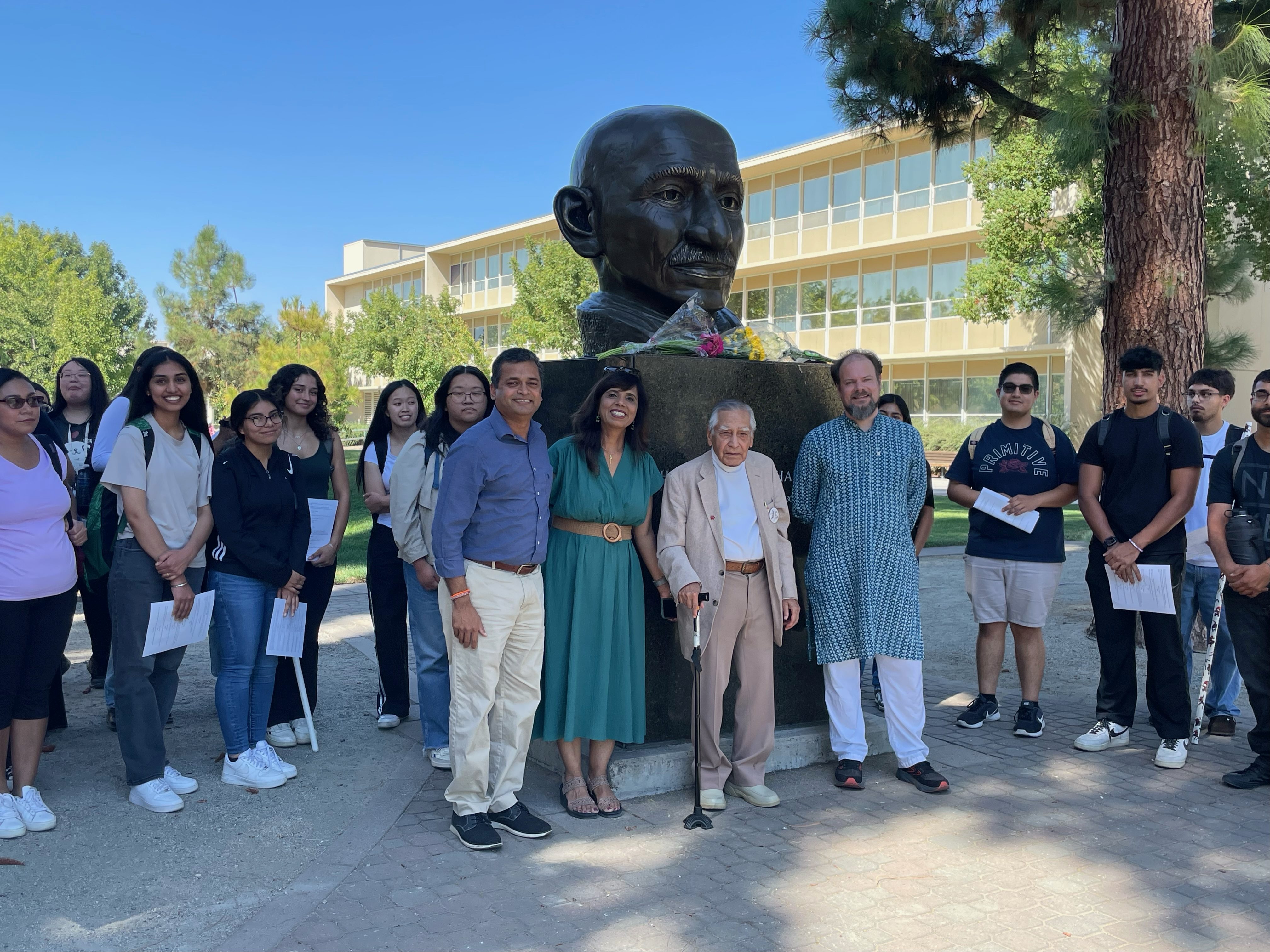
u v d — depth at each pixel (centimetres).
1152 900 337
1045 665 718
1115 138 762
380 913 324
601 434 406
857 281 3006
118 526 423
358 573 1140
